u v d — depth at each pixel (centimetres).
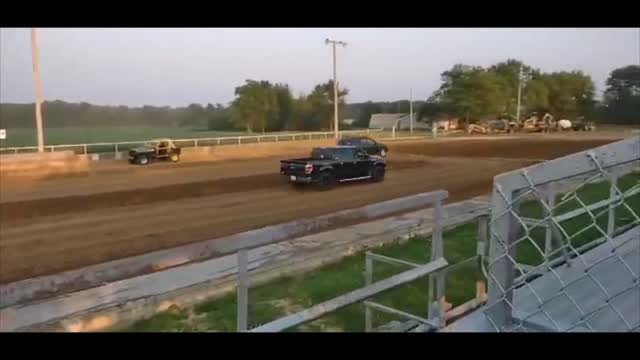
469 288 695
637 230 358
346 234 1109
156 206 1808
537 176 191
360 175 2370
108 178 2564
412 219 1250
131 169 2984
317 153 2406
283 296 724
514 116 10044
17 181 2447
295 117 9488
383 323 584
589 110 10550
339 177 2286
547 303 224
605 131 7750
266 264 389
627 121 9619
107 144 3984
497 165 3084
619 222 582
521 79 10288
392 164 3181
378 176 2442
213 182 2377
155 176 2645
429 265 296
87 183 2383
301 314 225
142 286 740
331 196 2002
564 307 219
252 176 2605
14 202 1836
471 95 9481
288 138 5447
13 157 2814
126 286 734
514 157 3578
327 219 229
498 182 201
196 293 741
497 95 9600
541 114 10719
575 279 249
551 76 10906
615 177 414
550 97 10700
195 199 1948
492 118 9550
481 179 2428
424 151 4197
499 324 204
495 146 4597
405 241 1055
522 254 649
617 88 9725
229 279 809
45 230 1435
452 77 9806
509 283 204
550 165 188
